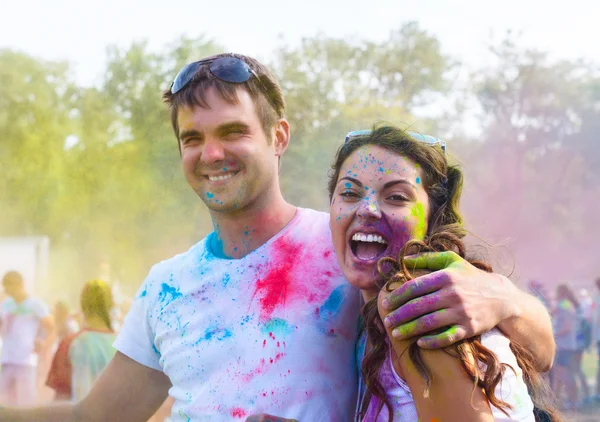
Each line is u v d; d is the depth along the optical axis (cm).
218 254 218
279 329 199
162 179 2609
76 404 229
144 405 230
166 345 213
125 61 2808
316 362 196
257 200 212
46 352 650
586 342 813
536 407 188
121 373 228
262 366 196
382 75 2519
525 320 168
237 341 200
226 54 215
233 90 207
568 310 813
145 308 223
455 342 146
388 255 187
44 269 1652
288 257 209
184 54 2717
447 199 199
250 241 214
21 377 631
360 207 187
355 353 203
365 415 178
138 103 2753
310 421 191
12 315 636
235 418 193
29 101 3053
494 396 149
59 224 2814
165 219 2553
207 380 201
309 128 2027
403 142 192
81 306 477
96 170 2764
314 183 1834
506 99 3003
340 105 2152
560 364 802
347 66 2394
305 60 2339
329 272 207
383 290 158
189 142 213
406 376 152
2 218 2870
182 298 212
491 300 153
